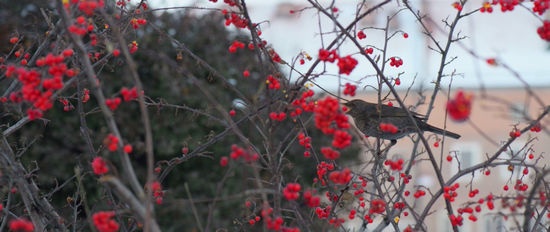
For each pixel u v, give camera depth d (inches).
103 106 121.2
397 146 403.5
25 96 124.6
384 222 178.5
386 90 446.9
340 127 134.6
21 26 265.0
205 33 332.8
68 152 304.3
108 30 178.9
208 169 325.1
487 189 432.8
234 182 321.4
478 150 461.7
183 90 310.8
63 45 159.0
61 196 301.4
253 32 152.7
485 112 466.6
